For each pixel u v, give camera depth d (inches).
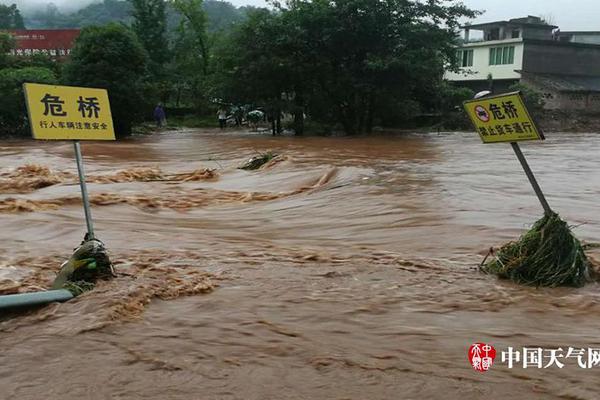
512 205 346.6
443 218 312.5
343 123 1278.3
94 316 162.2
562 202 359.3
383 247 259.8
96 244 197.2
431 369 133.1
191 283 194.5
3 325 159.5
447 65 1349.7
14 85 1210.6
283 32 1159.6
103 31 1218.0
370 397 120.7
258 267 220.1
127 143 1055.6
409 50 1157.7
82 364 135.6
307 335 153.0
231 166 623.5
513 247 211.5
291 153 778.8
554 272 199.0
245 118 1749.5
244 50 1175.6
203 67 1968.5
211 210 380.8
